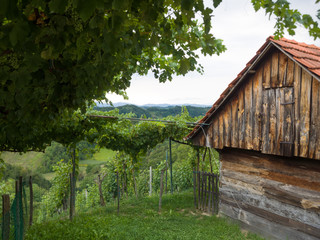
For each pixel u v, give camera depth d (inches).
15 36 56.8
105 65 104.3
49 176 1401.3
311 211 242.8
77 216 382.0
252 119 287.3
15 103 100.3
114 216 367.9
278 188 276.2
